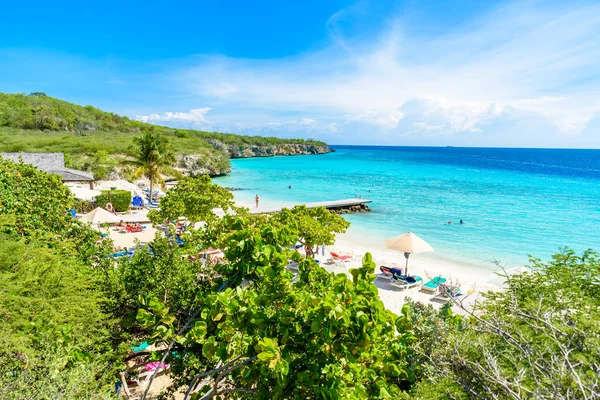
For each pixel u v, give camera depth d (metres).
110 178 43.94
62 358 4.21
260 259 4.14
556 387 2.76
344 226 18.56
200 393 4.52
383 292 15.62
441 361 3.95
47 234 7.51
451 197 42.62
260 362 3.49
